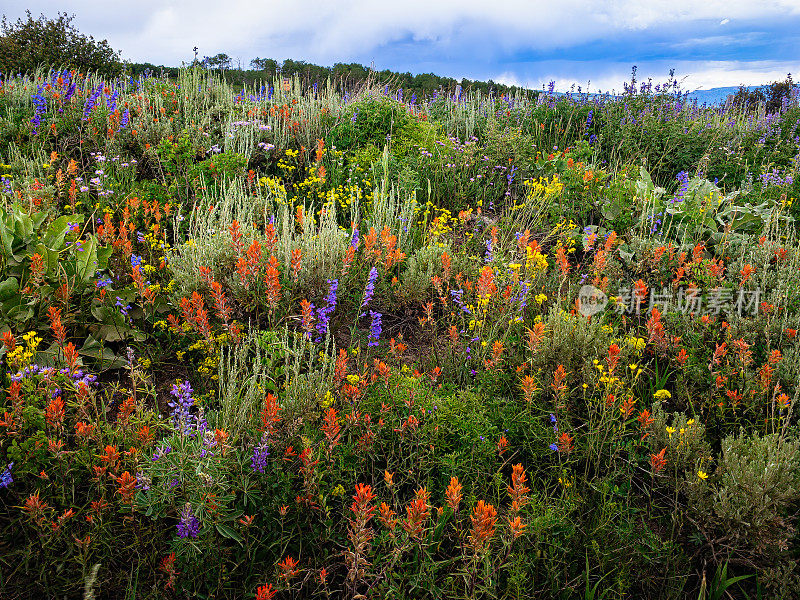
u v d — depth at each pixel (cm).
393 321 445
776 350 336
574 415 327
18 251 358
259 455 243
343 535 248
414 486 282
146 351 348
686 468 299
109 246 400
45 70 1181
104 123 651
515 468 225
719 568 256
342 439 289
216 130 736
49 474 239
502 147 734
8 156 607
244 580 226
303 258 416
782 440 275
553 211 589
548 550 247
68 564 219
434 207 607
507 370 374
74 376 260
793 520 269
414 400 298
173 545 214
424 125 766
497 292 419
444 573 241
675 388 365
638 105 867
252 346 349
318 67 1327
